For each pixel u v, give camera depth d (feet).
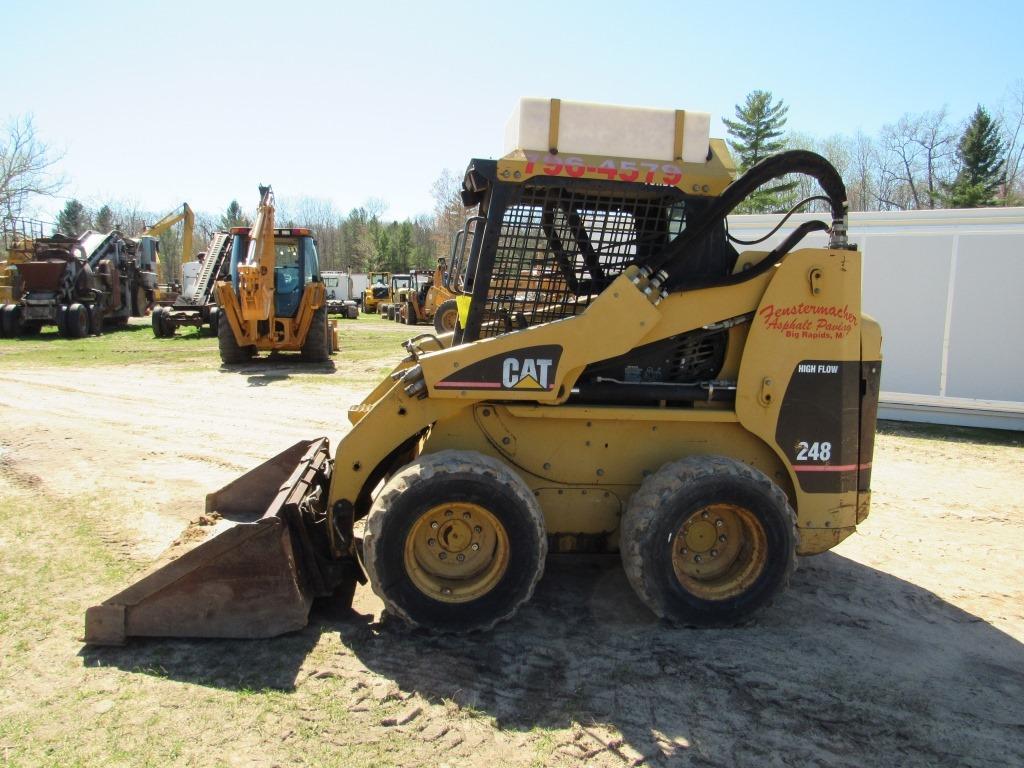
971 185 146.00
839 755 9.60
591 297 13.46
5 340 66.39
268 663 11.32
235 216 253.65
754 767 9.30
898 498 21.75
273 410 33.01
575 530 13.64
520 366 12.43
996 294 32.48
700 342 13.64
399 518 11.78
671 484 12.18
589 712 10.34
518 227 13.20
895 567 16.35
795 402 13.23
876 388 13.74
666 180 12.89
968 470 25.14
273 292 48.34
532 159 12.78
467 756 9.32
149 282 91.66
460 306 14.83
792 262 13.01
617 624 12.98
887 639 12.87
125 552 15.69
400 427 12.85
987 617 13.92
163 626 11.85
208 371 45.80
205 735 9.56
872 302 34.83
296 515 12.60
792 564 12.66
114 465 22.93
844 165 163.53
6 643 11.80
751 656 12.03
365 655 11.66
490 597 12.15
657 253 13.19
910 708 10.71
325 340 50.96
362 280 193.67
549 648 12.05
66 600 13.37
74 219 229.45
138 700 10.30
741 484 12.25
